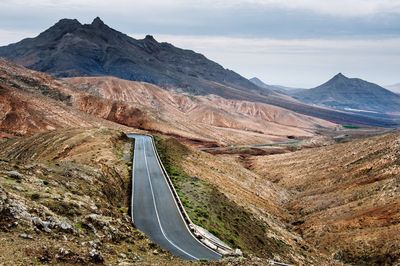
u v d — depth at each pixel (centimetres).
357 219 7544
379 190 8806
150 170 7112
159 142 11256
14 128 14500
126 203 4922
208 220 4734
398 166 9994
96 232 2803
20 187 3003
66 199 3103
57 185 3500
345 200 9094
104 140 8962
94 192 3934
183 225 4359
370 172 10706
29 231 2381
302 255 5916
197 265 2730
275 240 5891
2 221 2352
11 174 3266
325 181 11669
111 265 2244
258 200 9312
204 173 9012
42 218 2595
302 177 12938
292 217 9206
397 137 12250
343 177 11294
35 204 2736
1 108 14900
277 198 10731
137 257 2639
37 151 8912
